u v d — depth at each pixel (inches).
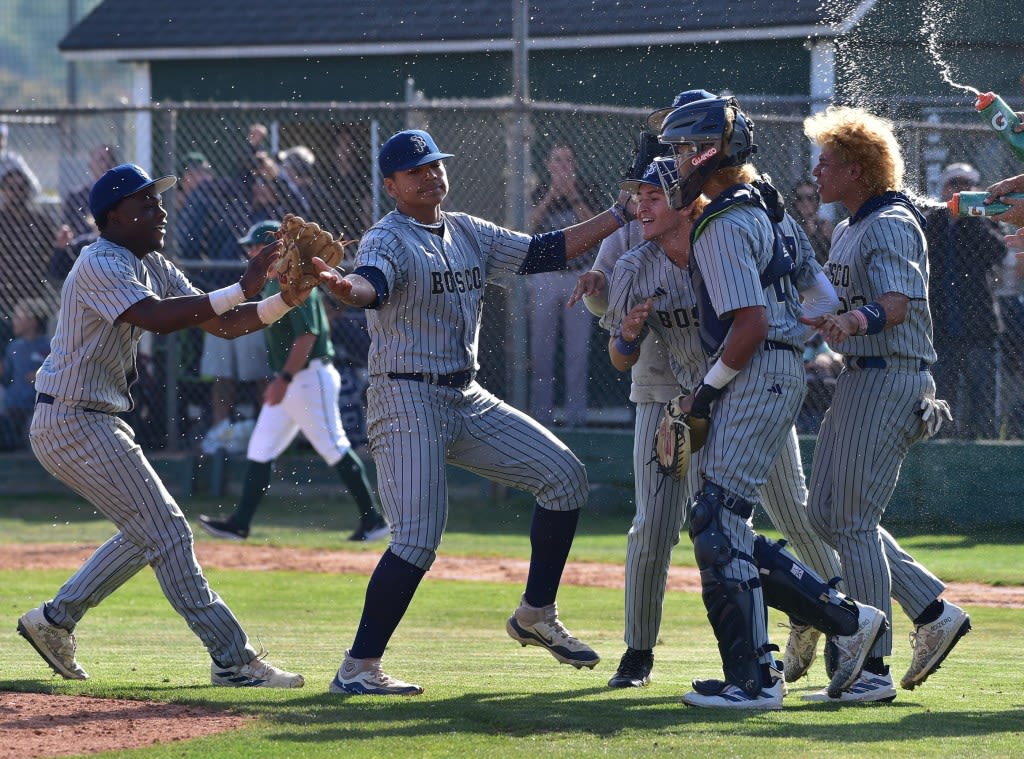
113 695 663.1
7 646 890.7
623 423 1584.6
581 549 1381.6
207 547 1423.5
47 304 1727.4
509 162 1475.1
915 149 1304.1
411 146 703.7
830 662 668.1
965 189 1307.8
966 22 1304.1
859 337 700.0
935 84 1320.1
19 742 559.8
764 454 631.8
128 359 722.2
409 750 536.1
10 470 1771.7
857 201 709.3
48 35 2787.9
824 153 709.9
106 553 740.0
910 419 697.6
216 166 1706.4
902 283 675.4
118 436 709.9
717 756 522.9
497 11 1979.6
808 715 615.8
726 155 632.4
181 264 1572.3
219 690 683.4
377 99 2090.3
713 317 633.6
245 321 693.3
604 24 1660.9
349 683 679.7
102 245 704.4
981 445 1362.0
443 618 1059.9
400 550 678.5
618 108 1534.2
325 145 1594.5
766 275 630.5
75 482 714.2
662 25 1621.6
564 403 1574.8
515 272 753.6
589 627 1007.0
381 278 676.1
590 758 519.5
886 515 1390.3
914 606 711.1
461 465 746.2
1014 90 1304.1
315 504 1654.8
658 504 709.9
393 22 2058.3
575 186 1489.9
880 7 1321.4
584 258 1546.5
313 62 2134.6
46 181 1831.9
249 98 2199.8
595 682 733.3
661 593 719.7
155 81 2255.2
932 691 720.3
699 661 841.5
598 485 1561.3
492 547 1411.2
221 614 705.6
